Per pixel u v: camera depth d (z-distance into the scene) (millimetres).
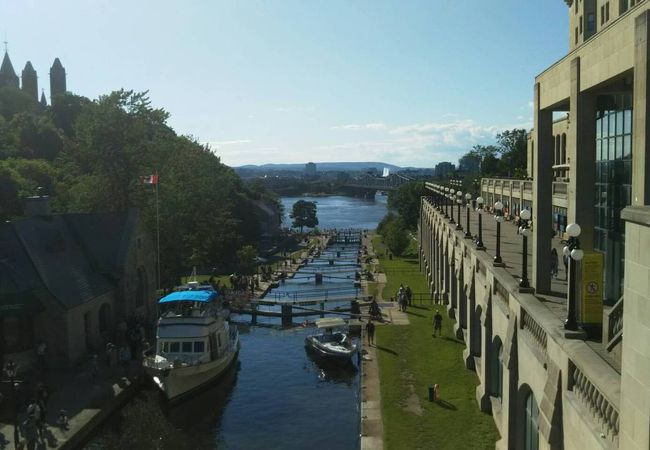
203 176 72500
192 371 36188
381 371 36062
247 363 45031
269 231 145500
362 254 108250
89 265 46250
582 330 15469
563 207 42375
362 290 70125
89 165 63438
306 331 55188
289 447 30219
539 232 23547
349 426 32719
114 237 48188
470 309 35031
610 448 11898
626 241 10836
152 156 64688
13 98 150625
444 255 55562
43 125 107312
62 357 38531
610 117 23547
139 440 31125
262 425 33125
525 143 117375
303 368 43594
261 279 81625
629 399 10609
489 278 28219
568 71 20656
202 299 40031
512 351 21422
